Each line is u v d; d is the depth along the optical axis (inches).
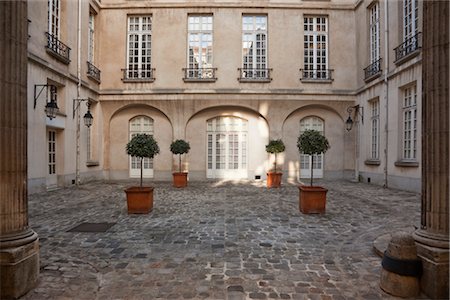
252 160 661.9
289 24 657.0
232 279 158.2
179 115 652.1
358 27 648.4
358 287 149.6
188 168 657.6
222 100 648.4
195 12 653.9
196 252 199.2
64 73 504.4
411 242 142.4
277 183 533.0
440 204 141.6
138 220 287.6
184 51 653.3
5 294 133.3
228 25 655.1
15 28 143.3
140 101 652.1
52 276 159.8
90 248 207.3
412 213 318.0
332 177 667.4
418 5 449.4
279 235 237.9
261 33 664.4
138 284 152.2
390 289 141.6
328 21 665.0
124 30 657.6
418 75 450.0
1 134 139.9
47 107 415.5
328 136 669.9
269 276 161.9
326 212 322.0
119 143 665.6
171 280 156.9
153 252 199.5
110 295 140.8
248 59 660.7
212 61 655.8
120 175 662.5
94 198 411.8
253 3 652.7
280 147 545.3
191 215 308.7
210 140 667.4
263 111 650.8
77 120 553.9
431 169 145.7
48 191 471.8
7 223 139.9
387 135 534.3
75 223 276.1
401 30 501.7
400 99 502.3
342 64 661.9
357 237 233.6
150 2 652.7
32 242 146.2
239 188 523.8
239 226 265.3
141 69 663.8
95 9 630.5
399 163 493.0
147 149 330.3
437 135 143.3
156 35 655.1
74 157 547.5
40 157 444.5
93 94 625.0
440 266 134.3
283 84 653.3
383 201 389.4
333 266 176.2
